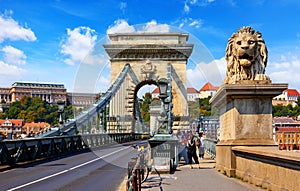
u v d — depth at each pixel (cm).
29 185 991
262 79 941
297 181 605
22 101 11506
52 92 12306
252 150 797
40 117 10750
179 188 858
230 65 994
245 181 874
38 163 1581
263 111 945
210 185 856
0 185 991
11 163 1434
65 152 2019
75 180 1086
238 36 982
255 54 960
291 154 649
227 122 1020
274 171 706
